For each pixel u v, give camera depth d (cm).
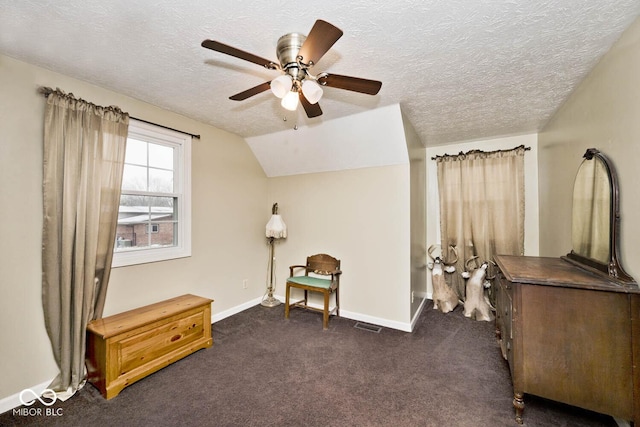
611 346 150
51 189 197
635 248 147
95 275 216
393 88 226
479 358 245
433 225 418
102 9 138
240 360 241
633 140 149
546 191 312
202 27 152
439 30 154
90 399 191
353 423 170
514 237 358
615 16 143
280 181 402
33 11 140
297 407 183
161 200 281
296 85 160
